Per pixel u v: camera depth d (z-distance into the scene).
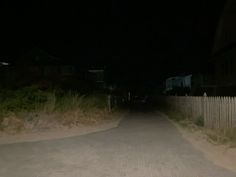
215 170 8.24
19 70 33.59
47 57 47.09
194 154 10.33
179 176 7.70
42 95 20.48
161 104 40.41
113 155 10.34
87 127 18.28
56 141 13.50
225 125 13.59
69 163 9.33
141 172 8.15
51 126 17.36
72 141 13.43
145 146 11.90
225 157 9.82
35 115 18.27
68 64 48.00
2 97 20.09
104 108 27.50
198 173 7.94
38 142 13.30
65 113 19.81
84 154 10.59
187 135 14.68
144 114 29.28
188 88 50.25
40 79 32.09
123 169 8.50
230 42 31.47
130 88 81.19
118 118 24.81
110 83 69.75
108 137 14.42
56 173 8.23
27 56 45.62
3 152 11.13
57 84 31.98
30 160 9.79
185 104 22.83
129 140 13.39
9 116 17.61
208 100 16.02
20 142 13.37
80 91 33.88
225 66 32.22
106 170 8.43
